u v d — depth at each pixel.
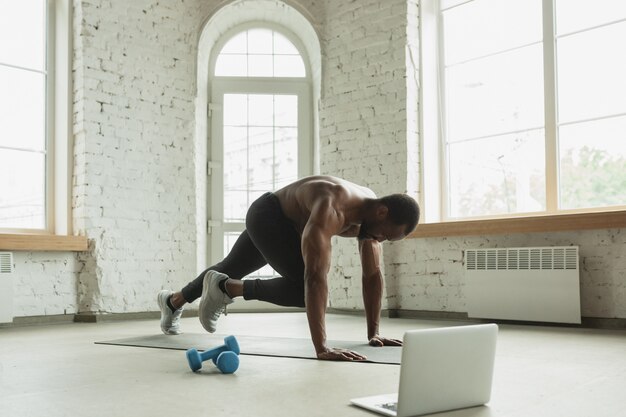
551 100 4.71
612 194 4.41
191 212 5.62
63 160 5.12
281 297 2.87
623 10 4.40
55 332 3.99
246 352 2.65
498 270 4.52
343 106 5.66
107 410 1.59
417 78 5.39
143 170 5.36
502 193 5.04
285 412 1.55
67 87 5.14
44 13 5.21
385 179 5.39
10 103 4.95
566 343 3.18
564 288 4.20
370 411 1.56
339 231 2.57
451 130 5.41
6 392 1.86
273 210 2.83
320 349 2.44
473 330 1.62
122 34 5.32
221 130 6.04
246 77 6.09
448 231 4.86
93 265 5.01
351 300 5.48
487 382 1.66
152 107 5.46
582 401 1.71
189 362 2.18
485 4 5.21
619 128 4.38
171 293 3.52
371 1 5.54
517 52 4.99
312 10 5.86
